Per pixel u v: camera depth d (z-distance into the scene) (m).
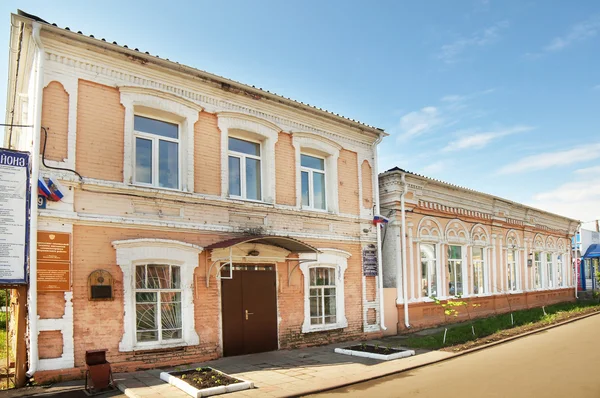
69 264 9.77
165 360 10.89
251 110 13.55
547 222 30.23
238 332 12.46
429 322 18.53
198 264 11.76
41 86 9.80
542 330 17.55
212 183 12.38
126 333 10.36
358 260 16.03
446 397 8.49
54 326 9.45
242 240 11.41
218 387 8.64
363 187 16.53
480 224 22.92
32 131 9.88
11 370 10.89
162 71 11.67
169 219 11.41
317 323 14.53
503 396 8.45
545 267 29.53
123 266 10.48
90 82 10.61
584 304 27.78
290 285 13.88
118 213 10.62
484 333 16.36
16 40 11.26
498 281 23.97
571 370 10.49
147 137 11.60
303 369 10.86
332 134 15.74
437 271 19.70
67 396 8.50
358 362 11.70
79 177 10.09
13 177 9.29
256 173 13.84
